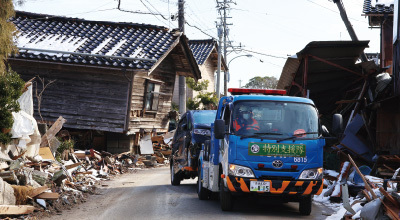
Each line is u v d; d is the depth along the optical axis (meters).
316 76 22.06
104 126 23.12
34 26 25.89
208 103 45.03
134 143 25.05
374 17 26.30
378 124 16.23
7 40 11.90
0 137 12.30
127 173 20.95
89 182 15.84
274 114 10.43
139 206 11.40
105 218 9.79
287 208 11.62
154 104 25.72
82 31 25.66
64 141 19.64
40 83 23.28
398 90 17.28
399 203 8.02
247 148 10.05
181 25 27.92
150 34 25.75
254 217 9.96
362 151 16.61
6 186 9.88
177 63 27.73
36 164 13.66
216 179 11.20
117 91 23.17
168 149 27.00
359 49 19.03
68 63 22.14
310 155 10.15
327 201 12.38
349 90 23.14
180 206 11.45
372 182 12.05
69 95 23.27
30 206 9.84
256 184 9.97
